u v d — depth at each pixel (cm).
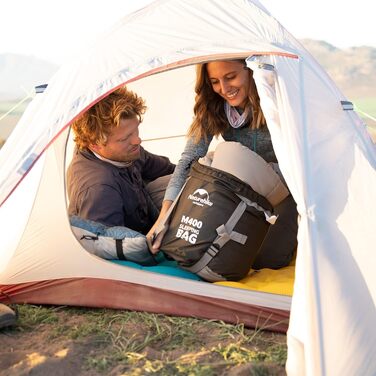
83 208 240
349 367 172
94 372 190
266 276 235
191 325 214
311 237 180
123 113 236
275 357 195
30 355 197
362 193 191
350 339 174
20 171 191
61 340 209
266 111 195
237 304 216
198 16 223
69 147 279
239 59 233
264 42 212
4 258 233
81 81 207
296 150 188
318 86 212
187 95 317
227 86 236
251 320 214
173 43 214
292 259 255
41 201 229
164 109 320
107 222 238
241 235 223
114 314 224
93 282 228
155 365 191
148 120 322
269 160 253
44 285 232
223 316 217
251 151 230
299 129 192
